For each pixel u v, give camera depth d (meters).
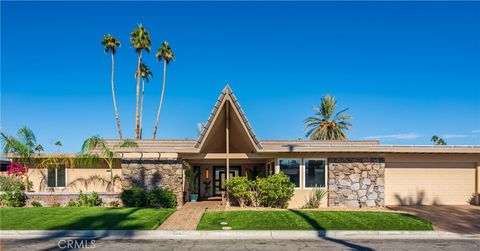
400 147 22.02
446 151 22.48
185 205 22.09
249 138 21.02
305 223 15.55
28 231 14.12
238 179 20.78
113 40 50.31
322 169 21.97
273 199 20.69
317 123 59.38
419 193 23.47
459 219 17.70
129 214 17.16
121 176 23.12
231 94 20.20
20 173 23.44
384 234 14.30
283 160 21.94
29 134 23.08
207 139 21.56
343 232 14.35
